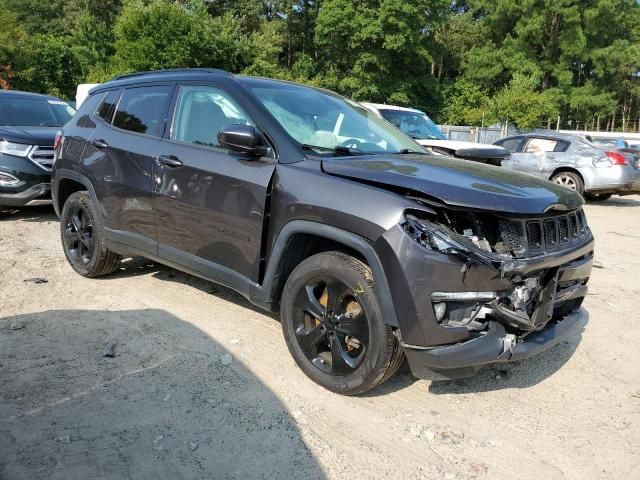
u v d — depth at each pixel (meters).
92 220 4.75
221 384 3.23
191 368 3.39
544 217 3.02
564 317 3.38
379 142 4.03
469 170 3.33
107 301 4.45
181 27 29.58
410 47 39.94
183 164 3.89
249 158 3.51
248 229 3.48
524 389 3.43
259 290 3.49
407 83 41.91
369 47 40.72
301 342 3.31
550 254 2.99
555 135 12.64
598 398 3.36
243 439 2.72
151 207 4.15
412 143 4.36
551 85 50.56
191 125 4.03
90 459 2.51
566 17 45.81
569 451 2.82
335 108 4.18
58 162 5.11
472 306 2.82
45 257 5.60
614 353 4.03
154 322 4.07
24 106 8.34
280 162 3.40
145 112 4.44
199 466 2.51
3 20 27.70
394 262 2.77
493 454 2.76
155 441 2.67
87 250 4.97
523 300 2.93
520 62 47.41
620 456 2.79
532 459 2.74
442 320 2.79
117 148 4.46
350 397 3.18
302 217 3.16
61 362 3.39
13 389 3.06
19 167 6.95
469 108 43.59
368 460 2.64
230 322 4.14
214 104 3.90
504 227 2.85
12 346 3.58
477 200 2.79
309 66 43.66
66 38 36.78
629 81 57.75
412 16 39.47
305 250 3.42
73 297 4.51
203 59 30.58
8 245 6.00
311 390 3.22
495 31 51.62
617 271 6.32
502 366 3.72
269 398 3.11
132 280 5.00
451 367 2.79
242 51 32.53
